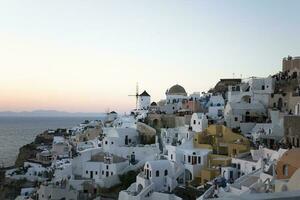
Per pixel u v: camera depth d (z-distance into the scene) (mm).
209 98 113438
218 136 78625
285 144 67375
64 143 121250
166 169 70500
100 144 98875
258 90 99812
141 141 98250
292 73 101625
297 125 66250
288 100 88562
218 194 52688
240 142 74625
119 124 117438
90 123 161125
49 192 74125
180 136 88688
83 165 86438
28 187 92500
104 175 83562
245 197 11055
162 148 90750
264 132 79875
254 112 91250
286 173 45125
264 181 48031
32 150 134875
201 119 87625
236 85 110750
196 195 59719
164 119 105750
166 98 136000
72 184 79438
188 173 72188
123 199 66562
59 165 94812
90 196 75938
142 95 149500
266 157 62781
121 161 84875
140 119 111500
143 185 68062
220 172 65750
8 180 99750
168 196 60812
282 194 11375
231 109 90750
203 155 72375
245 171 62781
